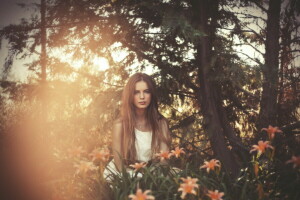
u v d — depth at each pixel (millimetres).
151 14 3867
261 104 3980
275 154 3418
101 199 2559
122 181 2652
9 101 4598
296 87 3980
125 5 3896
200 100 4062
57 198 2768
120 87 4203
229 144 4199
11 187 3131
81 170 2428
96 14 4023
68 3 3938
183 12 3531
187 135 4074
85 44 4078
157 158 3215
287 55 4078
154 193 2471
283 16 4117
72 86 4086
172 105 4406
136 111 3357
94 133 4086
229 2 4070
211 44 3957
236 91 4367
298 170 2607
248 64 3490
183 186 2072
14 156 3447
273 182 2742
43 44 4102
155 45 4039
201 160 3641
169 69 3951
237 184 2668
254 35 4309
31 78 4160
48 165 3143
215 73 3729
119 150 3271
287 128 3885
